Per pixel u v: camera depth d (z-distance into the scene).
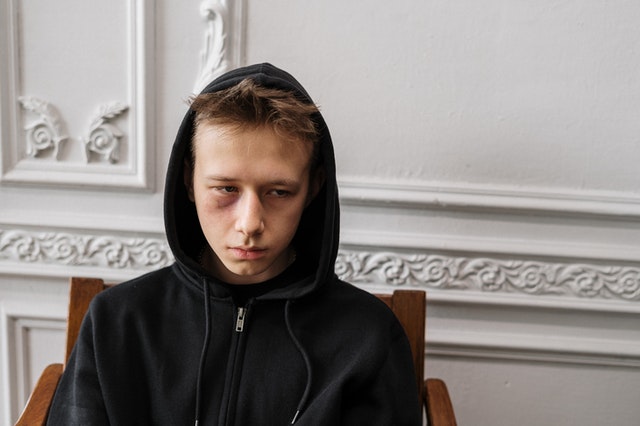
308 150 0.91
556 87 1.22
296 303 1.04
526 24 1.20
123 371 0.99
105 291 1.05
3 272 1.32
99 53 1.23
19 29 1.22
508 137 1.24
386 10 1.20
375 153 1.25
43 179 1.26
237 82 0.94
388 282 1.31
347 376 0.98
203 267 1.04
